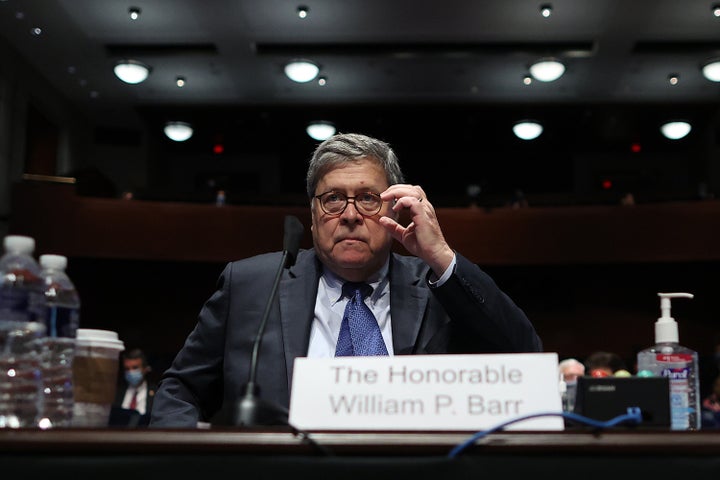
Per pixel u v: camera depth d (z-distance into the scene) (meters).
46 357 1.36
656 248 10.11
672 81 11.01
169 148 13.77
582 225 10.27
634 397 1.13
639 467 0.94
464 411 1.08
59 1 9.03
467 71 10.91
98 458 0.97
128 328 10.60
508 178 13.80
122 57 10.43
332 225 1.79
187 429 0.98
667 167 13.70
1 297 1.29
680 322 10.56
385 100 11.98
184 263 10.41
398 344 1.74
